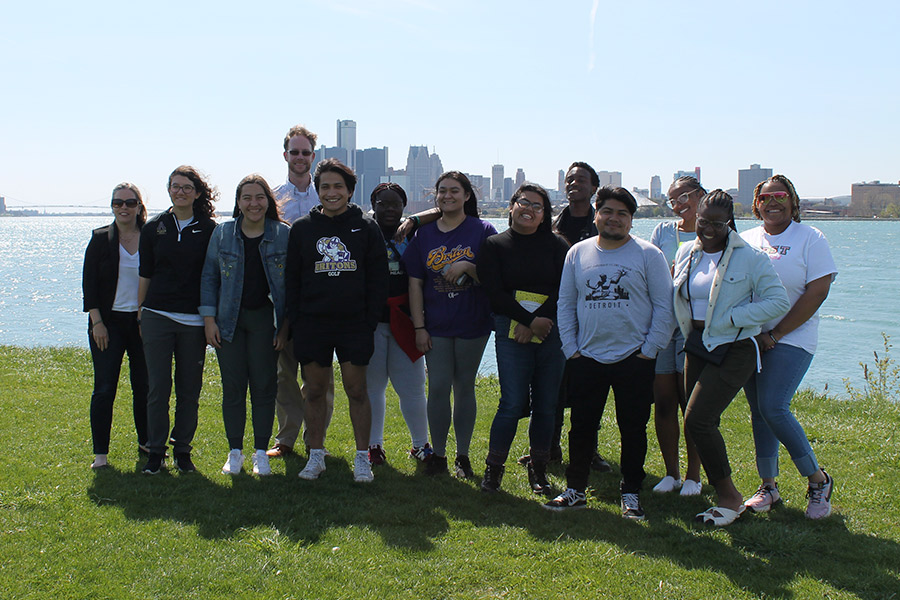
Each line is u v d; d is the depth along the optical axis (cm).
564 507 494
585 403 487
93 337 546
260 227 536
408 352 579
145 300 528
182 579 371
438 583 378
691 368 480
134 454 583
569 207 612
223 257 525
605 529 457
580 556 411
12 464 539
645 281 471
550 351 520
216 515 455
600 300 474
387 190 588
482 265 521
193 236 528
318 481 532
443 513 477
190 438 548
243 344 539
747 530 445
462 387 561
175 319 527
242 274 528
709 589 377
